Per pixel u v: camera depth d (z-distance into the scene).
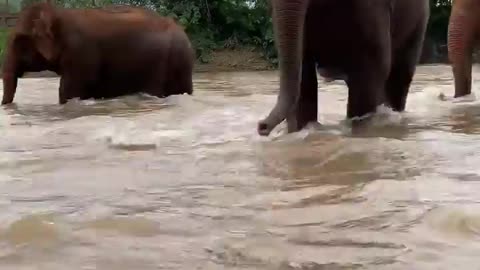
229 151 4.54
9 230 2.58
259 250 2.28
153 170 3.88
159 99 9.91
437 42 26.31
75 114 8.02
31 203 3.08
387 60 5.55
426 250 2.24
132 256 2.24
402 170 3.63
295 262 2.15
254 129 5.90
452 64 8.14
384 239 2.37
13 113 8.28
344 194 3.09
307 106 5.64
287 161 4.04
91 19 9.94
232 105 8.81
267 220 2.67
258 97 10.59
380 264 2.11
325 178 3.48
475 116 6.53
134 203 3.02
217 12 28.64
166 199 3.10
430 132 5.32
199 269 2.11
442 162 3.84
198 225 2.62
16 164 4.24
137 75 10.15
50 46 9.63
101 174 3.79
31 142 5.36
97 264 2.17
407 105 7.93
